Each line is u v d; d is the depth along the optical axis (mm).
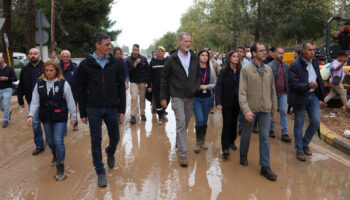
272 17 18844
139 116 7754
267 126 3893
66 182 3684
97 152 3553
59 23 23641
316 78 4426
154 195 3346
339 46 7918
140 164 4289
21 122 7020
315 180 3768
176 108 4258
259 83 3807
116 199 3248
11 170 4086
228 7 24359
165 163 4340
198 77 4477
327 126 6035
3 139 5605
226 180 3760
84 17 26594
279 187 3568
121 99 3748
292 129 6270
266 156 3891
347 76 7398
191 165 4266
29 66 4945
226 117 4477
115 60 3609
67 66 5738
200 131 4812
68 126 6629
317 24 18516
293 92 4410
